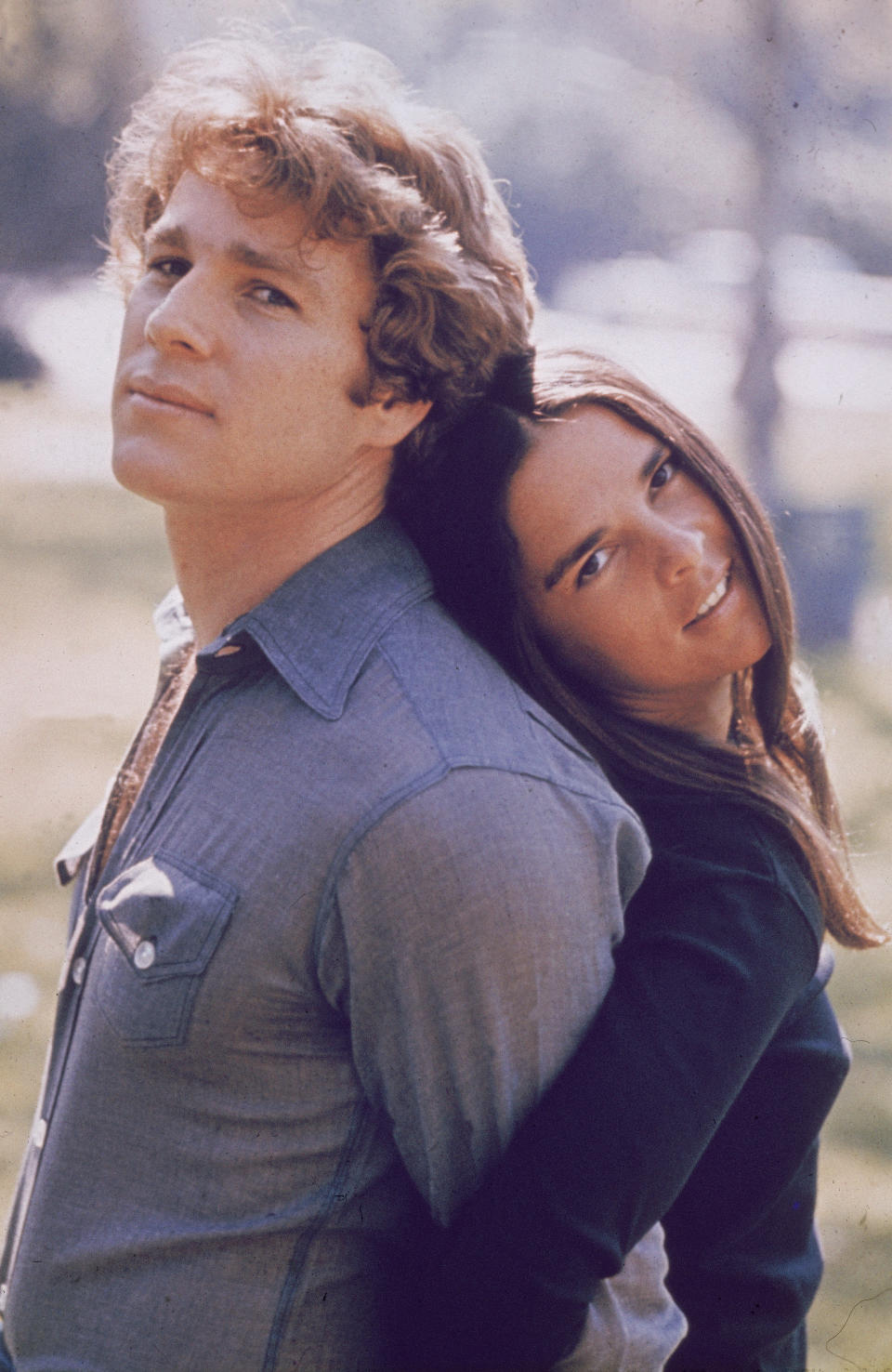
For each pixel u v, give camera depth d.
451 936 1.09
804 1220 1.48
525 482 1.32
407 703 1.13
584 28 9.98
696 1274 1.41
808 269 11.18
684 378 10.01
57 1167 1.20
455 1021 1.11
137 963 1.14
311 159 1.12
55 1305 1.18
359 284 1.18
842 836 1.65
